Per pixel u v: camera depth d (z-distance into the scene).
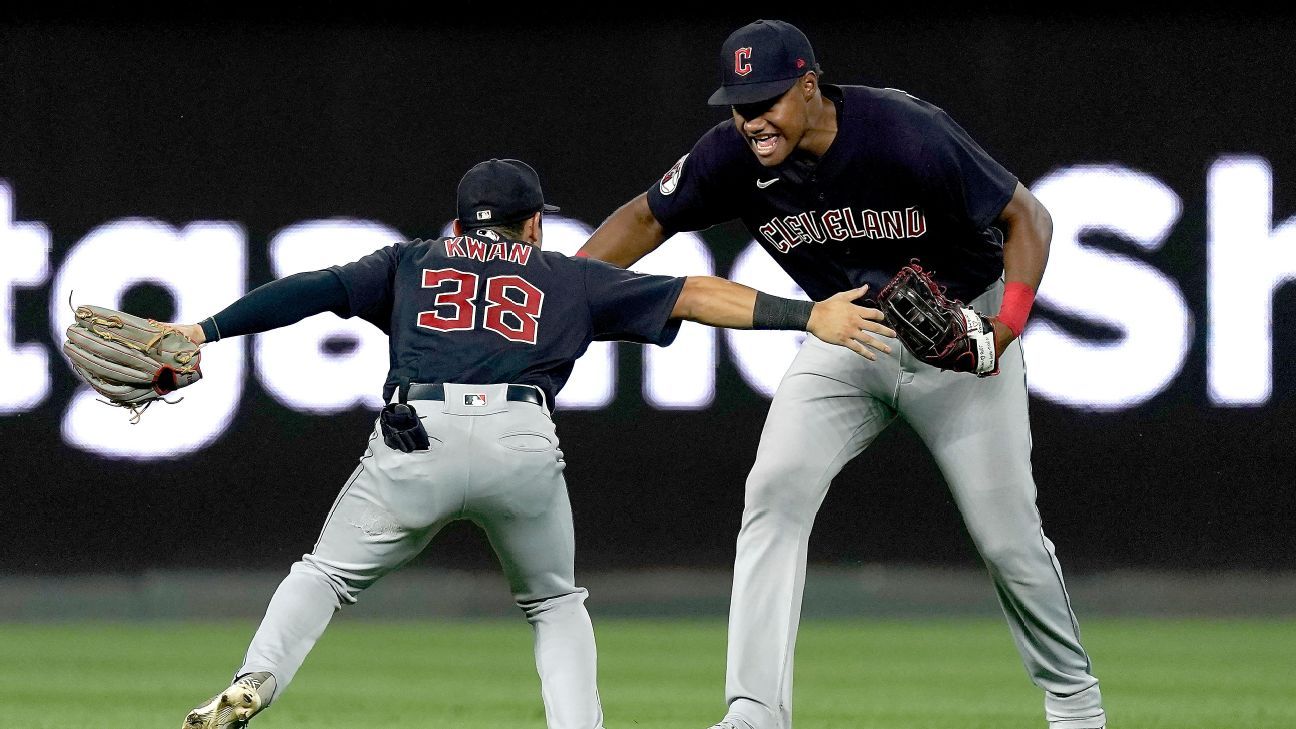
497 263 15.50
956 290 17.59
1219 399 39.53
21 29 39.41
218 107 39.66
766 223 17.53
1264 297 39.50
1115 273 39.59
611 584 39.81
